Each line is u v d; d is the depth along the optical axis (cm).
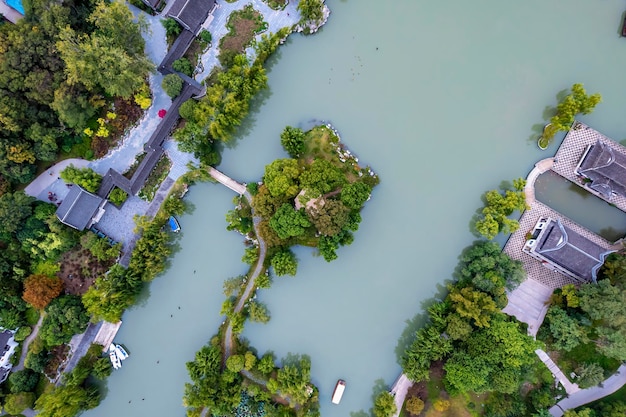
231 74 6169
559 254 5884
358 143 6550
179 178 6538
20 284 6288
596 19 6438
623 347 5388
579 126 6275
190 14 6197
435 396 6197
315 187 5956
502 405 5897
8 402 5978
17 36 5659
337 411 6456
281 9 6531
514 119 6450
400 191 6506
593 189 6128
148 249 6275
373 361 6475
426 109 6538
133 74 5797
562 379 6062
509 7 6512
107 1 6388
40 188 6456
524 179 6406
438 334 5900
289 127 6281
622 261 5759
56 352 6372
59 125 6247
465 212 6469
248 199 6481
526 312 6244
